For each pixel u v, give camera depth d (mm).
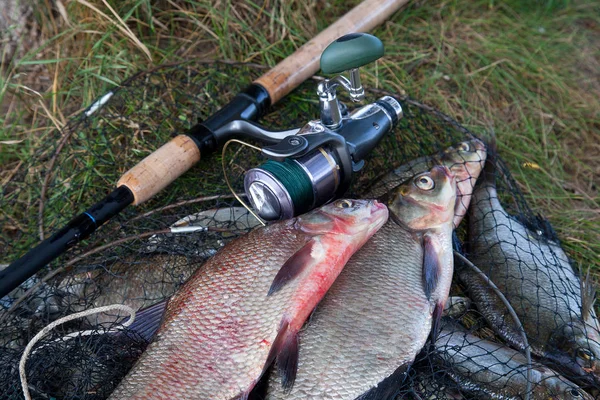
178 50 769
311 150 491
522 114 773
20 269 475
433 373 498
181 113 697
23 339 507
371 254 514
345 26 680
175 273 544
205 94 707
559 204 707
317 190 503
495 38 848
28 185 636
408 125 679
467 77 800
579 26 901
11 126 697
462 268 588
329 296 486
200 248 555
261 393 459
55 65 729
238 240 482
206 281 466
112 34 738
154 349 446
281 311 457
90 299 531
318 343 466
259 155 647
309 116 698
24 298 511
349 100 698
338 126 526
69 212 627
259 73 746
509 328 554
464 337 534
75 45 740
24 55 742
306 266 470
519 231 616
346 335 472
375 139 537
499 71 809
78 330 502
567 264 607
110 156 665
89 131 663
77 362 479
